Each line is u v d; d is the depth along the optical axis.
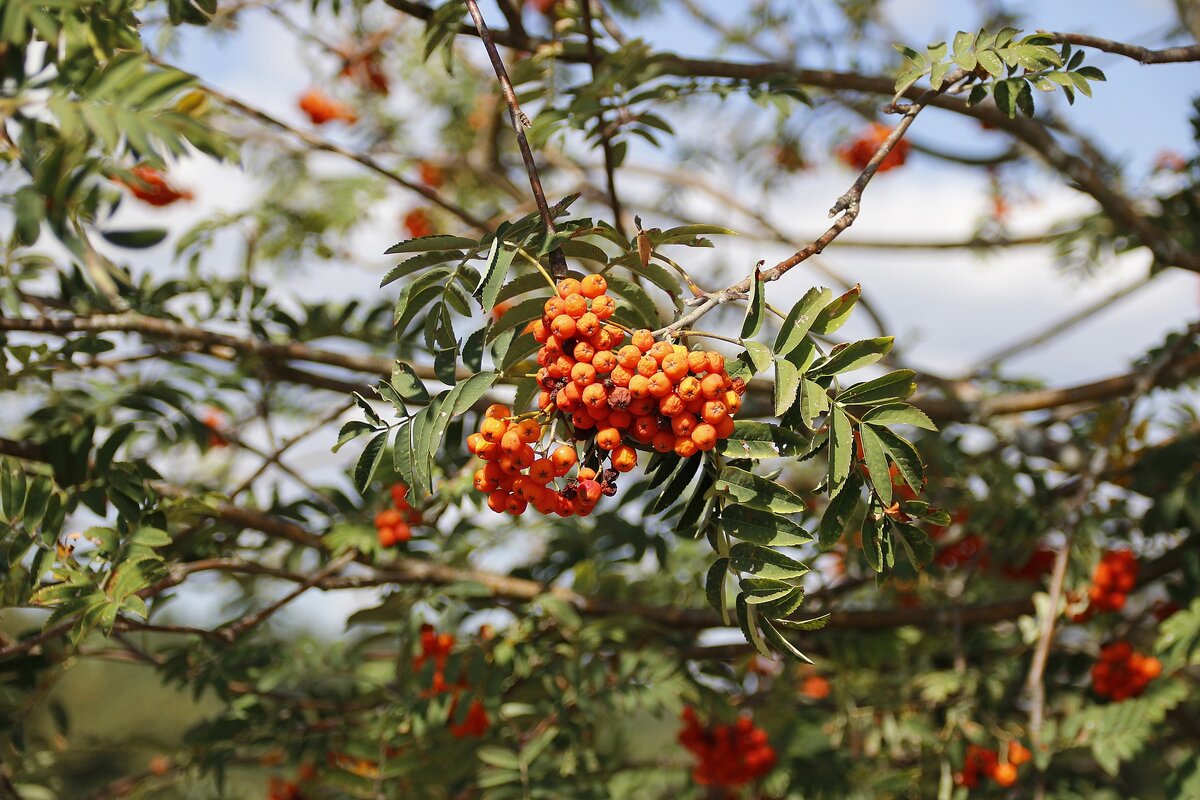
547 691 3.39
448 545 3.54
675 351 1.59
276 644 3.63
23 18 1.76
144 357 3.39
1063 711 3.83
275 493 3.40
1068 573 3.51
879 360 1.74
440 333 2.04
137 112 1.83
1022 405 3.87
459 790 3.85
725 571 1.76
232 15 4.35
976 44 2.17
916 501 1.73
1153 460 3.86
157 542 2.65
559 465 1.69
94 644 3.66
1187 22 3.64
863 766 4.04
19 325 2.87
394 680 3.67
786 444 1.71
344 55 5.12
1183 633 3.20
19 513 2.54
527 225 1.87
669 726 6.01
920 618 3.80
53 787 3.87
